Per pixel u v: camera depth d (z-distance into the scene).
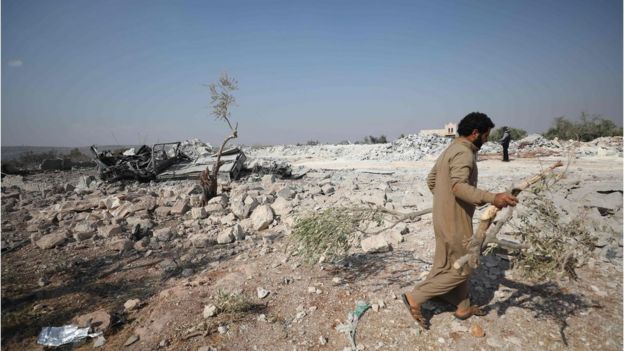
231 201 8.09
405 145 23.66
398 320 3.13
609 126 26.27
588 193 5.52
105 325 3.25
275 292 3.69
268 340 2.96
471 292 3.49
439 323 3.06
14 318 3.45
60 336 3.13
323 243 3.62
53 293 3.98
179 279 4.27
